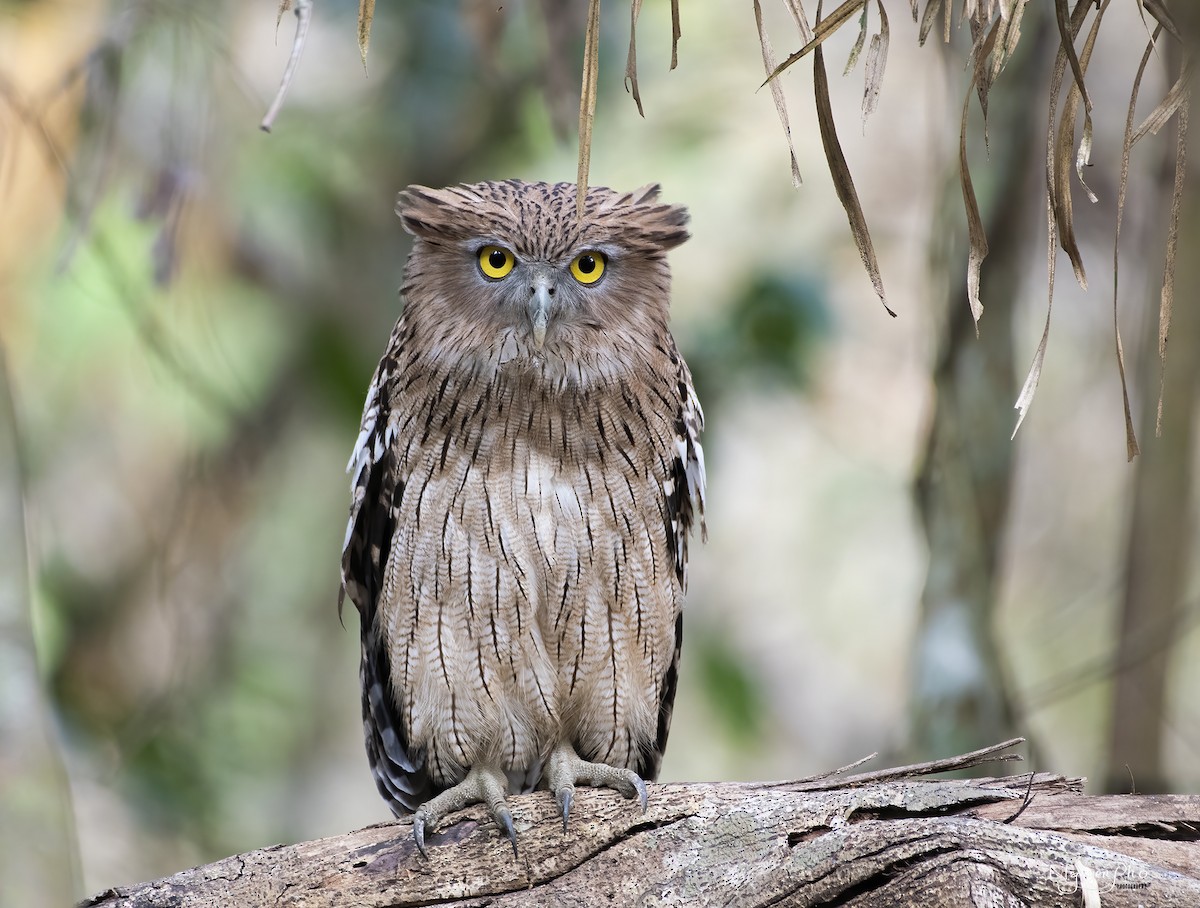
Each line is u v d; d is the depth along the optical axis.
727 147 14.54
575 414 8.07
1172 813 6.23
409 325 8.31
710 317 12.59
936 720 8.92
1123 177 5.71
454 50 12.28
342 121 13.39
